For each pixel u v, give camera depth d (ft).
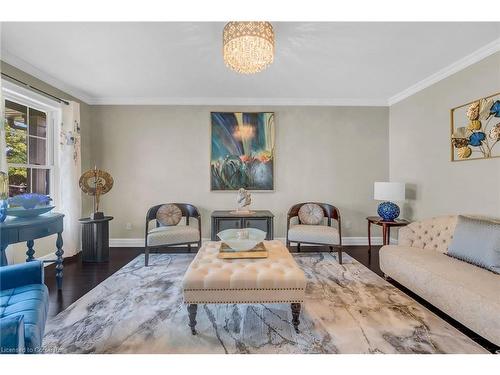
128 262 11.11
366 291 8.14
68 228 11.39
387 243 11.71
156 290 8.27
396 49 8.46
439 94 10.45
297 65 9.69
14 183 9.61
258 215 11.89
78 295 7.90
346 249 13.14
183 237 10.96
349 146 14.01
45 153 11.02
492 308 5.08
